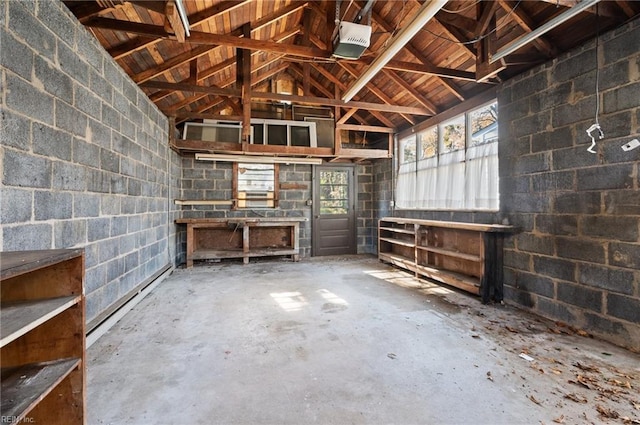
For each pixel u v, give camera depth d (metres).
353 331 2.85
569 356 2.38
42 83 2.04
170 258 5.43
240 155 6.38
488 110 4.22
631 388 1.96
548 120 3.17
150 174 4.28
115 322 3.01
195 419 1.68
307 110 6.59
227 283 4.59
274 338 2.70
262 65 5.40
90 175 2.65
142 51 3.68
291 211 6.94
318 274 5.21
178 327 2.93
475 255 4.09
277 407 1.78
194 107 5.80
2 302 1.27
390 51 3.11
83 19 2.70
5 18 1.73
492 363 2.28
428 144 5.56
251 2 3.84
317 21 4.87
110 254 3.02
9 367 1.28
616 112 2.59
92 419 1.66
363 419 1.69
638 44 2.45
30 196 1.94
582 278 2.84
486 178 4.13
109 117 3.00
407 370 2.18
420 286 4.45
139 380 2.04
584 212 2.83
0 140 1.71
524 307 3.43
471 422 1.66
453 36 3.50
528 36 2.57
